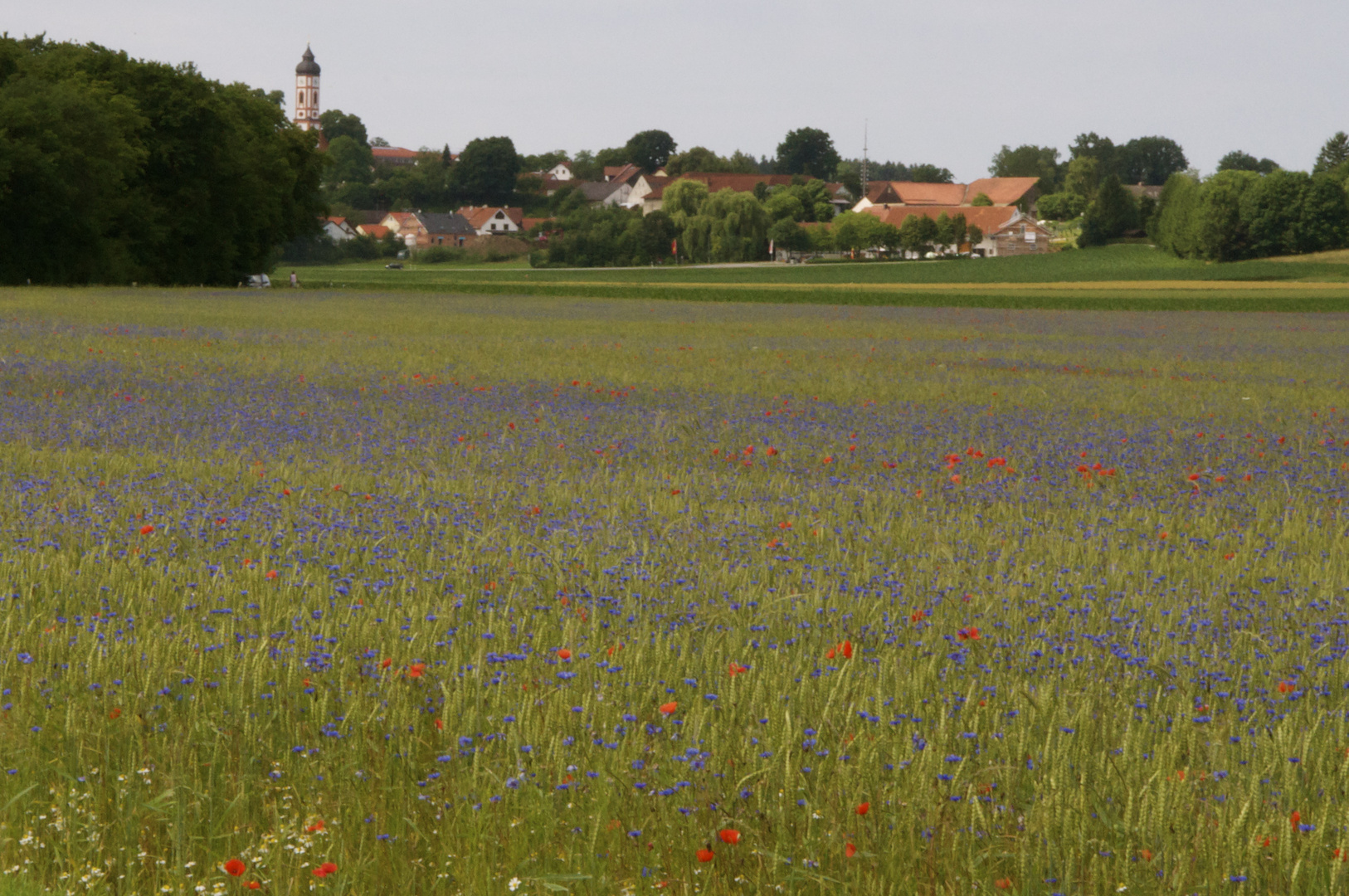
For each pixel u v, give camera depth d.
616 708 8.00
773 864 6.02
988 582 12.10
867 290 162.12
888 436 26.27
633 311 104.62
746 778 6.65
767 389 37.06
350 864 6.12
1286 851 5.97
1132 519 16.75
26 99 113.25
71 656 8.75
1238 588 12.40
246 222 141.75
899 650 9.55
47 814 6.49
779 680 8.45
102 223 122.69
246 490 16.77
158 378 34.09
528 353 49.06
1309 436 28.50
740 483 19.00
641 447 23.69
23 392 29.17
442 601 10.73
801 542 14.21
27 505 14.38
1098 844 6.26
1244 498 19.27
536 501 16.67
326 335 57.72
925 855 6.25
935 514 16.47
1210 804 6.60
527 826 6.41
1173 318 108.75
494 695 8.17
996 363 52.00
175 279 136.38
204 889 5.83
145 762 7.10
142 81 132.75
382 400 30.56
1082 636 10.02
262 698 7.96
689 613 10.50
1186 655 9.64
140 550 12.23
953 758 6.96
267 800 6.87
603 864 6.10
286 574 11.36
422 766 7.17
